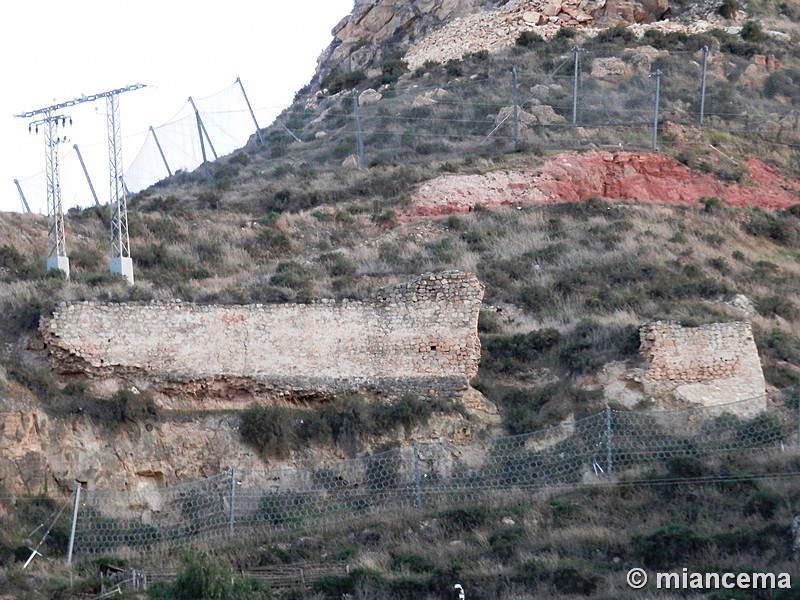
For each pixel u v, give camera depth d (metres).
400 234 68.19
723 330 49.53
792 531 38.66
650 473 43.69
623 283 60.75
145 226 66.50
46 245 62.41
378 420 47.12
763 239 71.25
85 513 42.16
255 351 48.50
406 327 49.53
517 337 53.16
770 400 47.84
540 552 39.72
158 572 39.22
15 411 43.69
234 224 69.75
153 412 45.91
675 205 73.75
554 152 78.31
